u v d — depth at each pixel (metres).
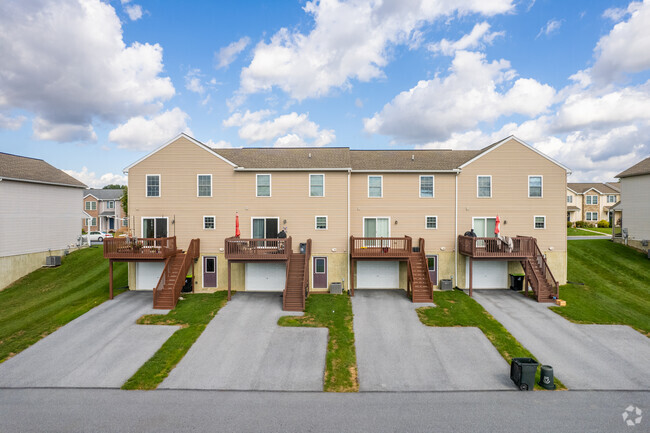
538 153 20.77
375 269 20.92
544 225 20.80
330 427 8.69
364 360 12.31
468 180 20.84
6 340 13.70
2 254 21.16
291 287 17.67
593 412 9.32
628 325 15.08
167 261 18.58
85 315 16.22
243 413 9.32
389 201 20.88
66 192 27.14
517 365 10.63
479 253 18.80
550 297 18.28
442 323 15.36
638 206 26.80
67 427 8.67
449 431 8.52
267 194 20.45
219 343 13.49
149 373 11.36
